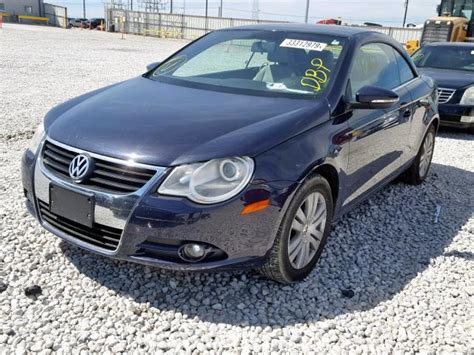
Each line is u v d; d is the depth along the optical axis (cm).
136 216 257
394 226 419
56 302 279
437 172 590
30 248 334
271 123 293
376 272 339
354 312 291
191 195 255
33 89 973
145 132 279
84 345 247
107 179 267
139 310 277
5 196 419
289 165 280
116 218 262
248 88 357
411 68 502
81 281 300
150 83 384
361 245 377
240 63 396
